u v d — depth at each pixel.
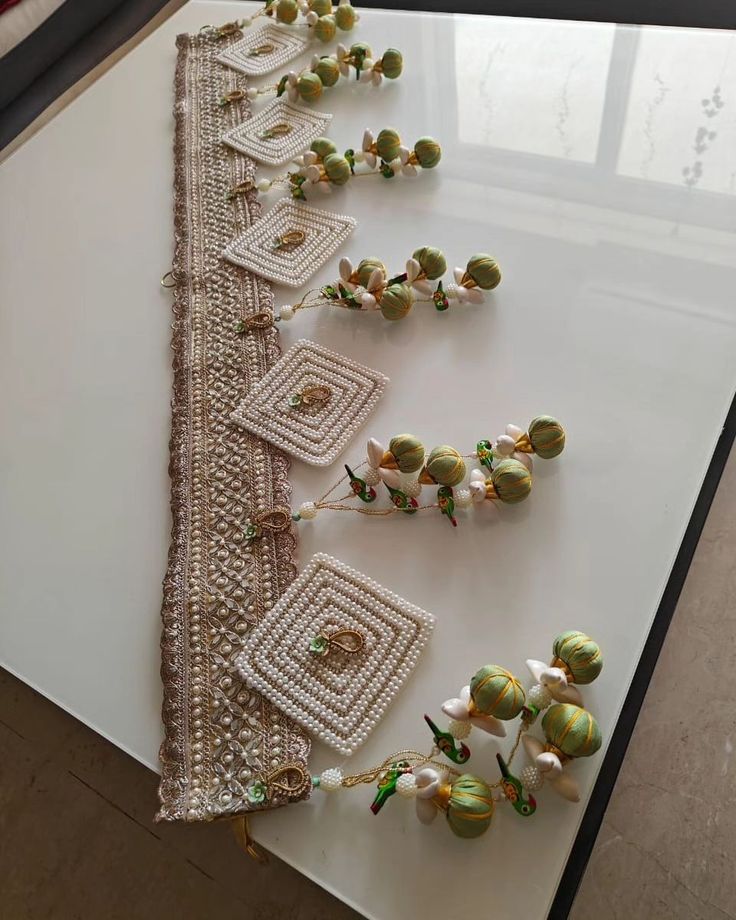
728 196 0.82
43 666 0.65
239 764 0.56
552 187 0.85
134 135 1.04
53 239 0.95
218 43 1.11
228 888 0.88
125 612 0.67
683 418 0.68
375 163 0.89
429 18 1.08
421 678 0.59
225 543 0.66
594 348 0.73
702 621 1.03
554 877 0.51
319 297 0.80
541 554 0.63
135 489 0.73
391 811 0.54
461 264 0.80
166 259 0.90
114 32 1.46
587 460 0.67
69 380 0.82
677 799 0.92
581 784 0.54
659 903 0.86
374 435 0.71
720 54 0.94
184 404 0.75
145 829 0.92
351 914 0.85
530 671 0.57
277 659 0.60
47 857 0.92
